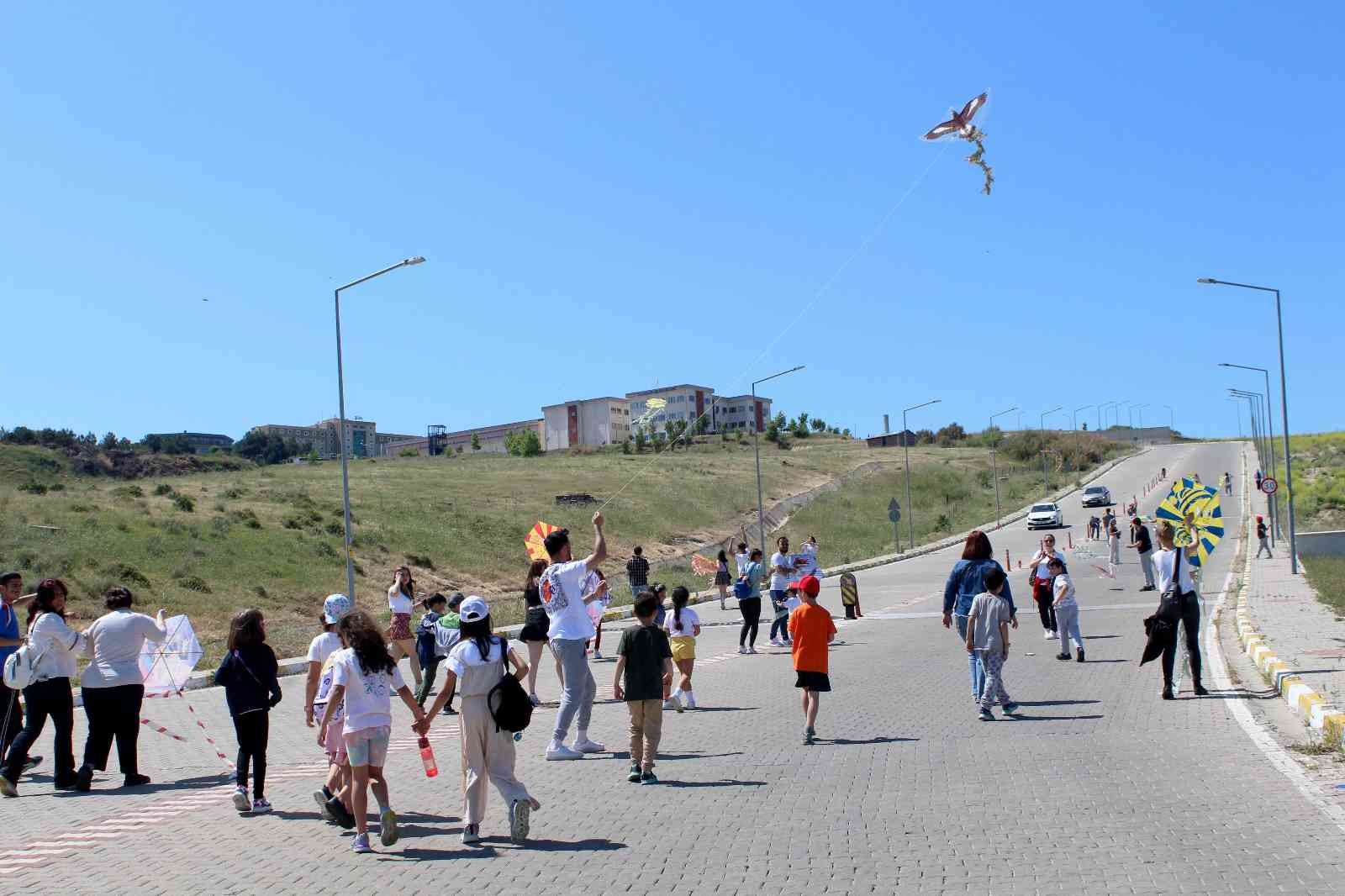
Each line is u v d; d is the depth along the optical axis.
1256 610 22.56
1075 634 17.53
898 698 14.74
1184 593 13.33
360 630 8.09
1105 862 6.77
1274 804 8.06
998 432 150.25
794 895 6.36
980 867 6.78
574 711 11.33
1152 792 8.59
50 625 10.83
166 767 12.16
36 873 7.62
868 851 7.23
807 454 108.56
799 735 12.20
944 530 70.12
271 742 13.80
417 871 7.29
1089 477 103.06
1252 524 56.09
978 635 12.67
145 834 8.77
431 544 47.19
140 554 35.28
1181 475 94.75
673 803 9.01
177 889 7.07
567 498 62.97
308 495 54.00
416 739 13.44
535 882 6.89
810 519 74.00
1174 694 13.65
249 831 8.73
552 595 11.43
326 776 11.23
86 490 47.25
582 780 10.18
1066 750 10.44
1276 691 13.53
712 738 12.26
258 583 35.44
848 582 27.27
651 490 72.44
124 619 11.09
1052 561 18.00
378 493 58.97
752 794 9.17
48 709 10.79
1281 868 6.52
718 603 36.38
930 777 9.53
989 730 11.88
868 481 94.56
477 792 8.00
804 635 11.59
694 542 60.31
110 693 10.89
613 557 52.84
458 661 8.05
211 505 46.28
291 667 21.55
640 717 9.91
